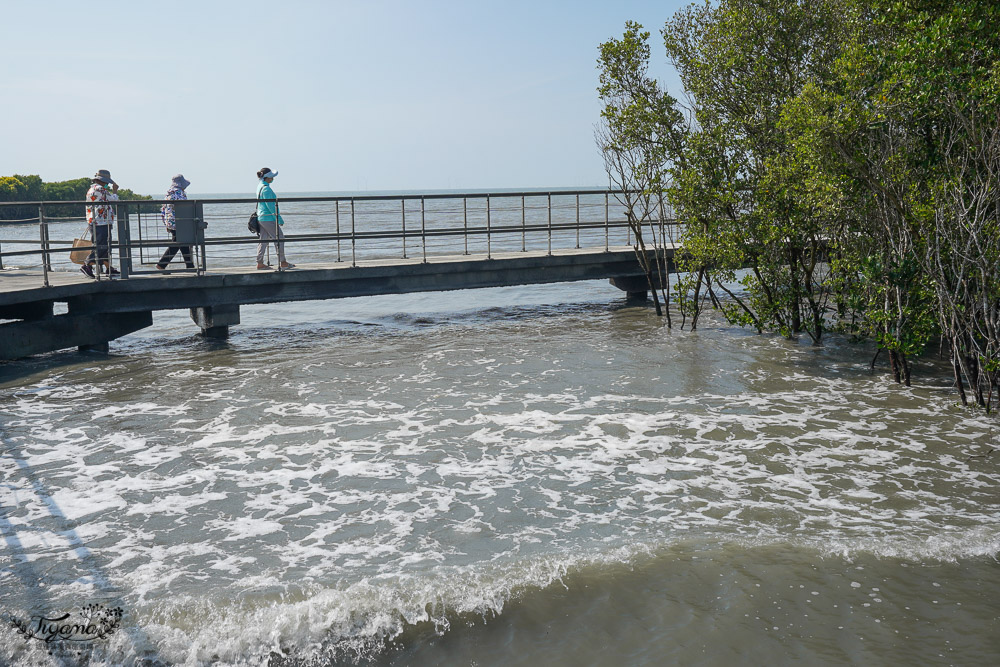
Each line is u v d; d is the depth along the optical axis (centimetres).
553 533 583
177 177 1414
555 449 761
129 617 473
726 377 1026
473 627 471
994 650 442
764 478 685
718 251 1205
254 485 681
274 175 1399
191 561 546
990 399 863
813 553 546
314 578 520
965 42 834
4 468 719
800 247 1180
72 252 1335
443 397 945
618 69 1334
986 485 665
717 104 1264
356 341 1329
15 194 7700
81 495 659
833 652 442
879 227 986
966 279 871
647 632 464
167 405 920
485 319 1565
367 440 793
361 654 450
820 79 1166
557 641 458
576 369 1078
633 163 1381
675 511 619
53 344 1175
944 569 525
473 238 3086
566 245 2567
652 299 1767
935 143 925
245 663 443
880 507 623
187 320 1606
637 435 799
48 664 436
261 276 1339
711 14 1292
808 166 1030
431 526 598
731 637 457
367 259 1608
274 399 944
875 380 1006
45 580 520
